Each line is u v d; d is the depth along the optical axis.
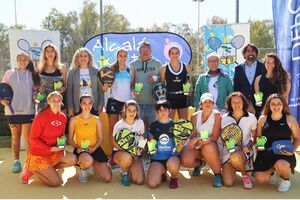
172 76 5.41
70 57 19.58
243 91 5.36
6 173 5.34
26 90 5.23
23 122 5.27
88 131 4.87
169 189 4.59
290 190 4.52
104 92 5.59
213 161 4.66
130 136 4.69
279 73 5.10
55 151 4.64
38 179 5.02
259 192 4.45
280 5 6.04
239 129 4.60
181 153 4.83
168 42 7.88
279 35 6.08
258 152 4.67
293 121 4.52
